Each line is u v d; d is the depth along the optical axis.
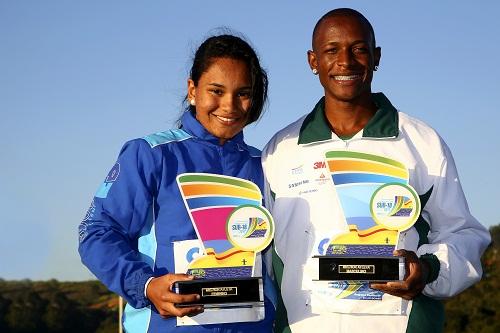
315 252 4.21
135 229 4.10
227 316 4.00
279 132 4.63
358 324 4.08
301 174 4.38
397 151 4.30
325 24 4.37
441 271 4.04
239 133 4.34
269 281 4.30
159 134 4.25
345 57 4.27
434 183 4.27
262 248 3.99
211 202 4.03
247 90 4.19
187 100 4.43
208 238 3.99
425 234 4.30
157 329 4.02
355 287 4.07
